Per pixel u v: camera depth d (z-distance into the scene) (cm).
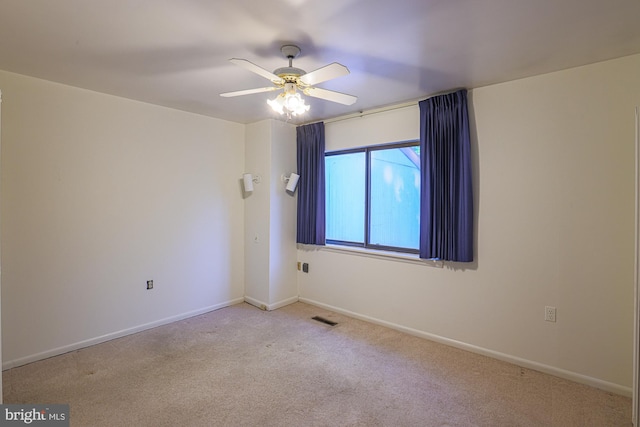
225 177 416
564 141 252
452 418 210
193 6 170
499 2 165
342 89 299
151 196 349
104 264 318
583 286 247
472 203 293
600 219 240
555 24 187
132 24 188
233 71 256
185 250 379
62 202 291
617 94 231
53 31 197
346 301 392
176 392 236
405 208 358
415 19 182
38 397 229
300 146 427
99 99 309
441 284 317
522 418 209
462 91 292
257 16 179
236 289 432
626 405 222
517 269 275
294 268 436
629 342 231
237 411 216
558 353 258
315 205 411
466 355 294
